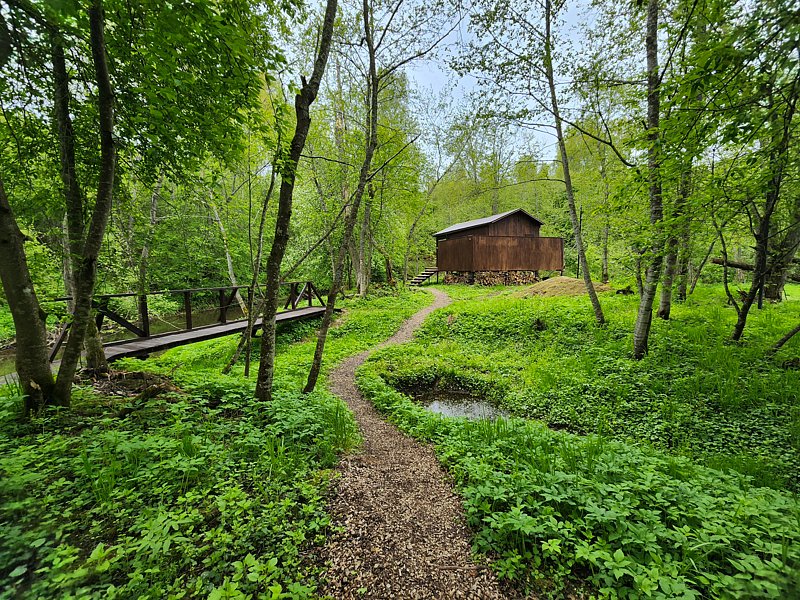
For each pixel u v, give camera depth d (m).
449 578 2.15
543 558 2.25
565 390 6.35
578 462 3.41
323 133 13.88
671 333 7.39
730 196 5.04
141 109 4.00
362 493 3.06
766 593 1.70
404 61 5.51
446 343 10.06
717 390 5.39
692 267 11.58
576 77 7.52
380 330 11.59
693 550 2.09
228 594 1.65
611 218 8.05
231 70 3.61
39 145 4.20
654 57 6.30
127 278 7.33
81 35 3.34
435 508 2.92
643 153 6.29
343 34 5.77
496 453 3.63
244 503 2.36
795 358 5.66
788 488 3.52
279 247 4.46
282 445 3.44
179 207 12.70
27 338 3.46
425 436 4.58
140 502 2.38
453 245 22.75
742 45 3.06
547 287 14.12
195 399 4.40
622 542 2.13
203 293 18.28
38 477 2.33
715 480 3.16
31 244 4.95
